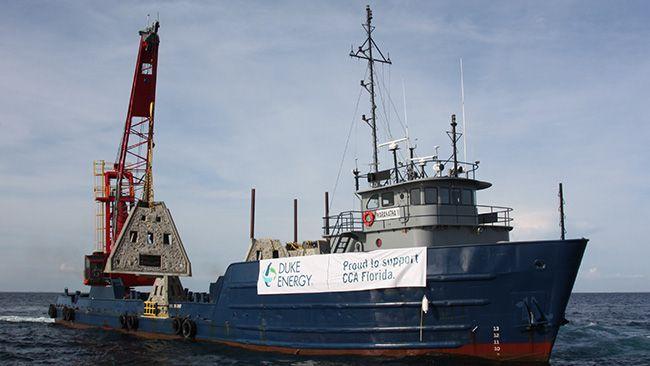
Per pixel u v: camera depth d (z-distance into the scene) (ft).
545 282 72.74
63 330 146.10
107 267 140.26
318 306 84.64
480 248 74.59
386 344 79.00
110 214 161.07
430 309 76.38
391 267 78.64
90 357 98.94
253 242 120.98
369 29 102.12
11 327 157.17
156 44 161.58
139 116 161.17
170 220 151.74
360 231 91.40
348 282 82.02
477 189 90.84
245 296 95.30
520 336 73.46
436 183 85.15
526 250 73.15
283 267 89.76
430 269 76.43
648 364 84.48
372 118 99.60
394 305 78.28
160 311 116.37
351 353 81.35
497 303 73.97
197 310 106.01
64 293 164.86
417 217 84.58
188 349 100.42
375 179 92.73
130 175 160.76
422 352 77.20
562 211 76.84
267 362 84.07
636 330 141.69
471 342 75.10
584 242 72.38
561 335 125.49
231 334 97.91
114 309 132.87
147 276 151.23
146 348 105.19
